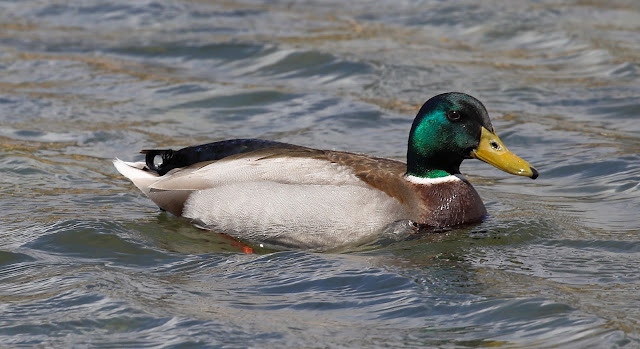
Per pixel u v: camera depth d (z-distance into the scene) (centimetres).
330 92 1998
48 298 1006
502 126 1780
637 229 1241
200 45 2297
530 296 994
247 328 930
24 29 2459
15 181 1466
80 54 2252
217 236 1237
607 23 2505
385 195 1211
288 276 1080
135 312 964
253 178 1229
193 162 1302
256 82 2075
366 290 1032
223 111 1886
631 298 988
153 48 2295
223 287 1048
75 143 1675
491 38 2406
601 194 1423
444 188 1252
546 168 1564
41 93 1959
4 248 1169
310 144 1691
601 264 1108
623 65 2141
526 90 2003
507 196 1427
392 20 2595
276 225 1200
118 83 2044
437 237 1213
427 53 2278
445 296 1007
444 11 2644
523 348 876
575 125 1792
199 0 2812
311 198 1195
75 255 1158
